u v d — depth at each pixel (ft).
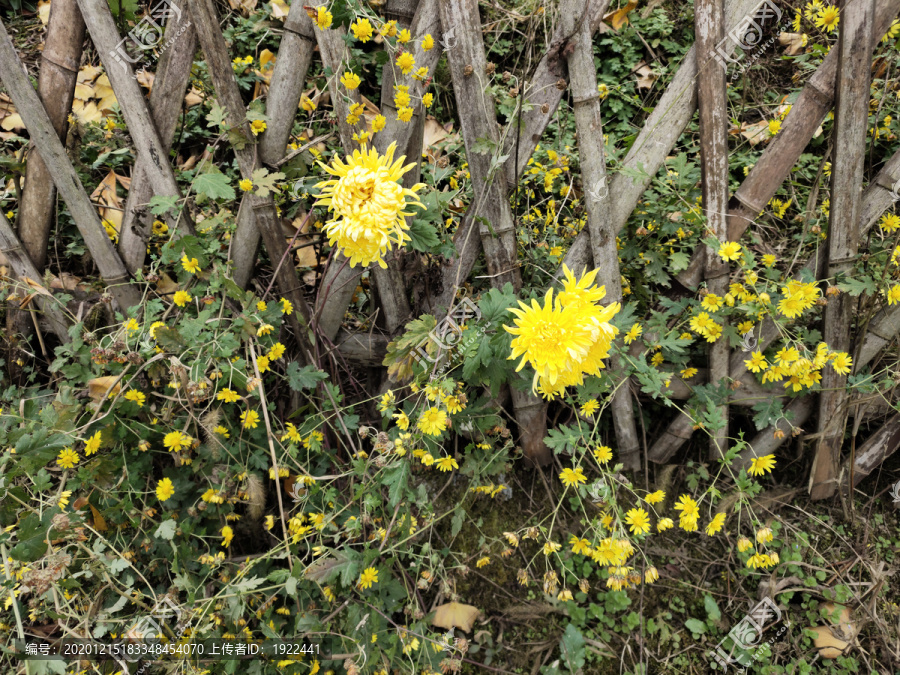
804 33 8.68
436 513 6.81
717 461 6.96
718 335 5.71
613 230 5.74
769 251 7.47
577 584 6.46
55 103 5.53
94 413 5.28
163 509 5.96
